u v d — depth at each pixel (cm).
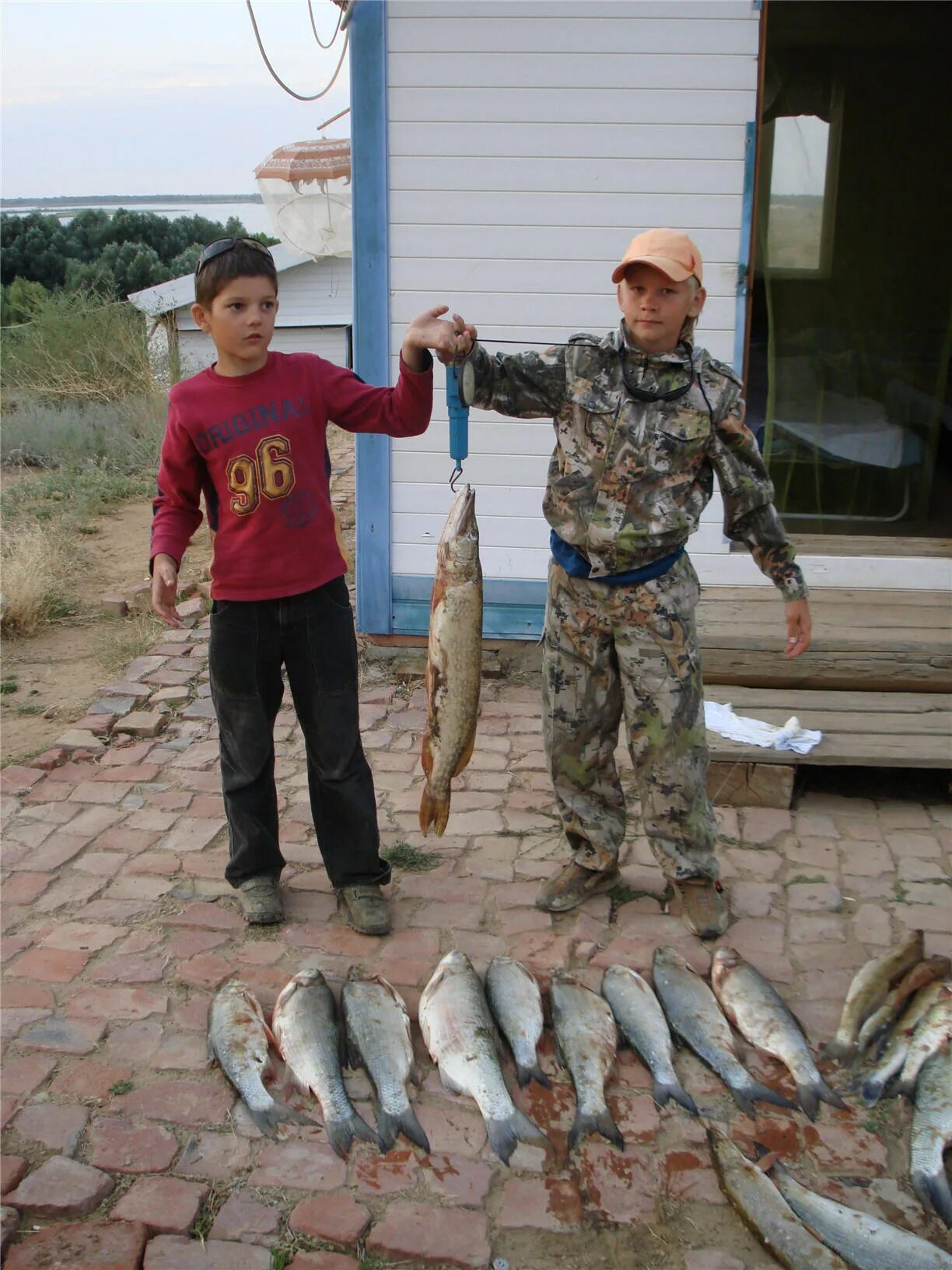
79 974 352
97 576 833
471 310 564
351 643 364
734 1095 303
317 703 362
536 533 588
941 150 620
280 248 1680
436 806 343
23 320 1944
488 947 367
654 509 328
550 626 360
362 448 580
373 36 529
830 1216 262
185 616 711
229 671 355
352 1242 260
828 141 625
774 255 637
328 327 1731
